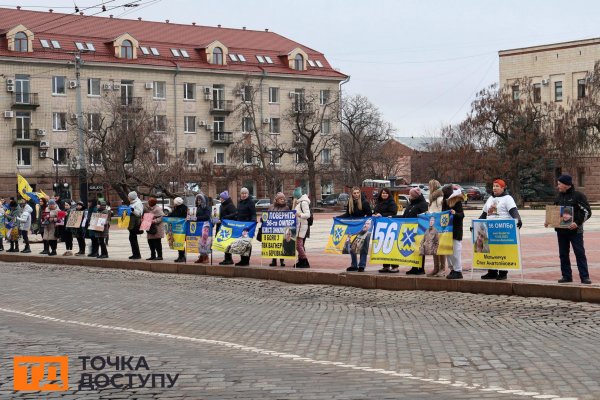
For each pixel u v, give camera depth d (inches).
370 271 815.1
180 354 436.5
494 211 689.6
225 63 3430.1
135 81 3230.8
